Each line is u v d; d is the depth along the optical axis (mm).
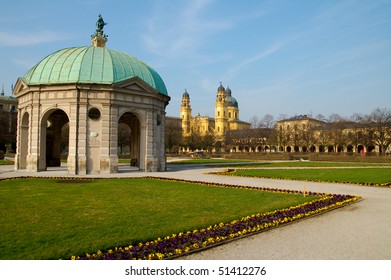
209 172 42094
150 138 42062
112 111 38281
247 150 153875
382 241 12398
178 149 151750
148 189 25016
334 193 24438
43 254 10219
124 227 13469
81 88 37312
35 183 27766
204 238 12055
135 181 30219
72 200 19672
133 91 39906
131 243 11461
